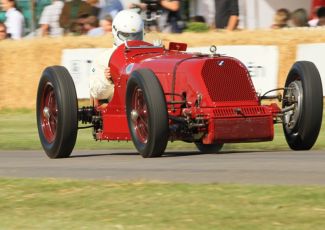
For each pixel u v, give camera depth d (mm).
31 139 44500
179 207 21516
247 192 22703
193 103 31094
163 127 30016
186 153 35031
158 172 26938
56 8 63969
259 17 61500
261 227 19281
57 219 21141
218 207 21297
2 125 53031
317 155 30562
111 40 58969
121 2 60188
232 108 30734
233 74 31484
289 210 20672
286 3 61188
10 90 62125
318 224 19344
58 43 60594
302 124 31734
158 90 30109
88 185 24906
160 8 59094
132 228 19750
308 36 55375
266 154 31672
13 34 64875
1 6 65062
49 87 34844
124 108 33562
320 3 59844
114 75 34500
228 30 58750
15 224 20922
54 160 33500
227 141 30484
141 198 22766
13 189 25156
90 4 62875
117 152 37250
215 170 26797
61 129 33562
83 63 58188
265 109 31141
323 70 53844
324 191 22391
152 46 35031
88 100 58031
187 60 32312
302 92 31688
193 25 60062
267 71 55000
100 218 20953
